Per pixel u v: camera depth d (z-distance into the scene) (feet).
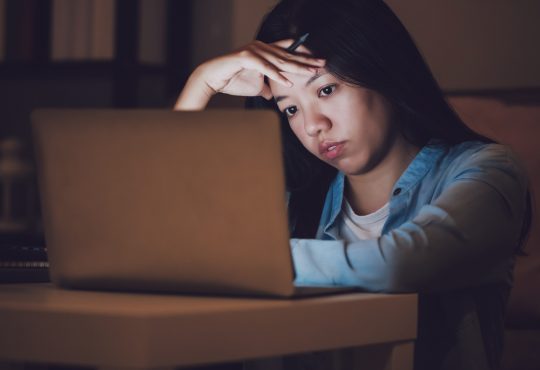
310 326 3.51
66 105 10.44
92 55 9.46
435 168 5.27
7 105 10.68
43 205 3.89
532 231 6.70
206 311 3.20
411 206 5.26
